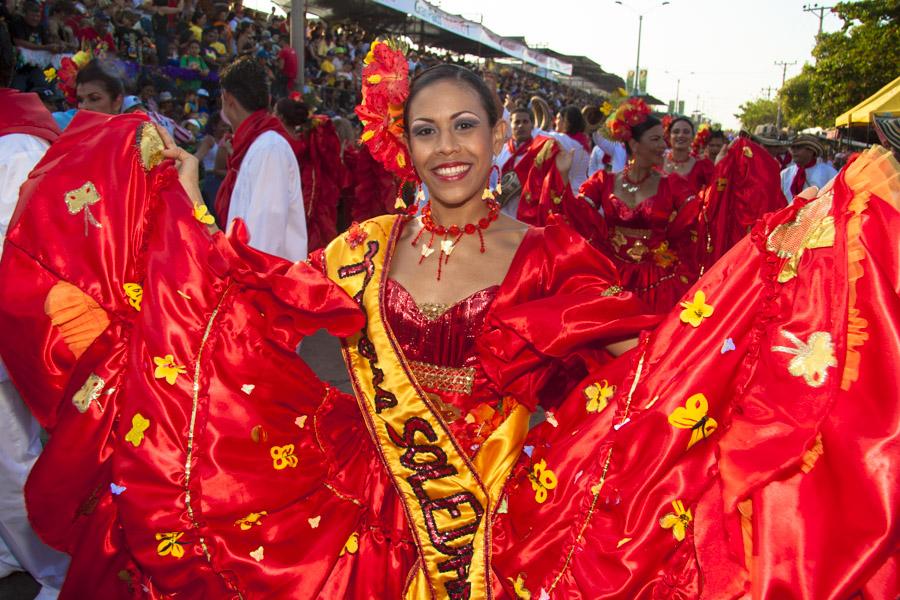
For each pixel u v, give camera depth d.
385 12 20.75
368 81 2.27
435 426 2.17
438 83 2.19
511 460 2.19
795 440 1.81
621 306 2.12
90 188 2.21
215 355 2.15
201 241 2.22
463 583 2.13
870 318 1.80
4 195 2.80
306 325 2.18
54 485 2.23
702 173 6.51
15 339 2.24
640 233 5.52
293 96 7.12
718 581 1.88
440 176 2.20
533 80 36.31
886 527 1.71
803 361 1.84
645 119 5.37
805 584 1.79
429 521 2.17
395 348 2.20
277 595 2.10
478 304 2.18
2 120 2.89
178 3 12.13
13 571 3.21
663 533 1.91
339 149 7.44
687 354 1.99
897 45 29.42
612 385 2.12
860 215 1.85
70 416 2.20
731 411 1.94
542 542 2.06
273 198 4.47
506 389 2.21
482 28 26.73
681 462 1.94
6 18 7.87
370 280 2.26
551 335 2.08
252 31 14.79
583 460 2.07
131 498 2.07
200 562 2.08
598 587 1.93
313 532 2.19
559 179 5.63
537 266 2.20
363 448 2.38
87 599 2.28
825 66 31.12
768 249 1.96
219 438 2.10
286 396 2.23
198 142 9.22
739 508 1.93
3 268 2.23
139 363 2.11
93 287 2.18
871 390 1.78
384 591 2.19
